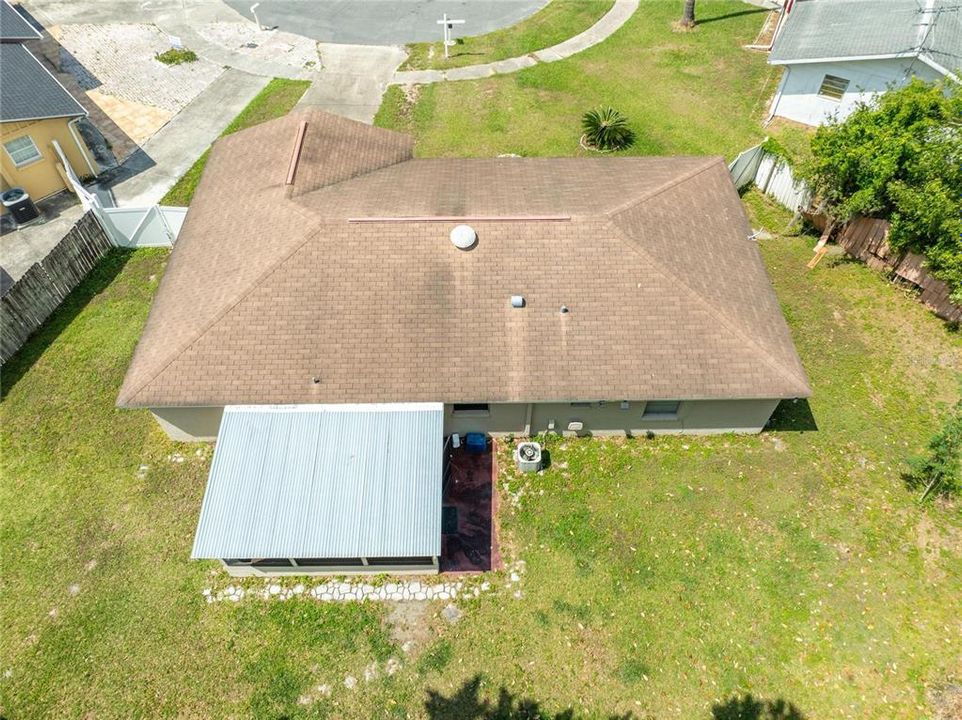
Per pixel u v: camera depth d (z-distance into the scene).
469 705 13.82
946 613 14.98
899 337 20.86
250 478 15.20
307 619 15.09
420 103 31.83
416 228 17.67
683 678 14.12
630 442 18.41
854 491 17.20
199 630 14.91
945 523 16.50
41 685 14.10
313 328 16.75
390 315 16.89
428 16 39.66
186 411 16.97
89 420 18.88
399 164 22.98
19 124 24.44
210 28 37.78
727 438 18.45
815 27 28.80
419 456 15.58
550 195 19.80
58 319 21.56
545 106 31.39
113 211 23.12
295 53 35.81
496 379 16.42
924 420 18.70
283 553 14.22
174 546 16.27
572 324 16.91
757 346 16.80
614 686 14.02
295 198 19.06
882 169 20.16
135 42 36.25
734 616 15.02
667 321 17.00
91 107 31.25
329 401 16.28
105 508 17.00
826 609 15.09
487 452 18.25
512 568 15.90
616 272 17.45
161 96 32.19
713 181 21.61
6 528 16.62
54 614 15.13
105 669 14.31
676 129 29.75
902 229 20.62
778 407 19.12
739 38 36.53
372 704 13.84
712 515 16.80
